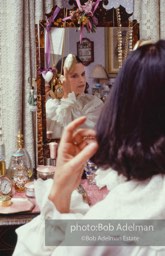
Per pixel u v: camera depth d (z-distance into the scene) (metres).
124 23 1.64
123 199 0.56
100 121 0.60
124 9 1.63
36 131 1.75
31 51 1.74
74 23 1.61
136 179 0.57
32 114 1.77
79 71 1.63
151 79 0.54
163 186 0.56
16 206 1.37
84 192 1.37
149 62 0.55
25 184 1.58
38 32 1.61
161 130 0.55
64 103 1.64
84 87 1.64
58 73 1.63
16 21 1.69
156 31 1.77
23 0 1.69
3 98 1.78
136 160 0.55
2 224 1.28
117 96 0.57
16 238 1.32
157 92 0.54
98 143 0.60
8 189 1.43
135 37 1.65
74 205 0.70
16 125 1.75
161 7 1.76
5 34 1.73
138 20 1.77
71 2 1.63
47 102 1.64
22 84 1.74
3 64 1.75
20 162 1.65
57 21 1.60
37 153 1.70
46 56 1.62
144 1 1.76
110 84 1.65
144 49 0.57
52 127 1.66
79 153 0.62
